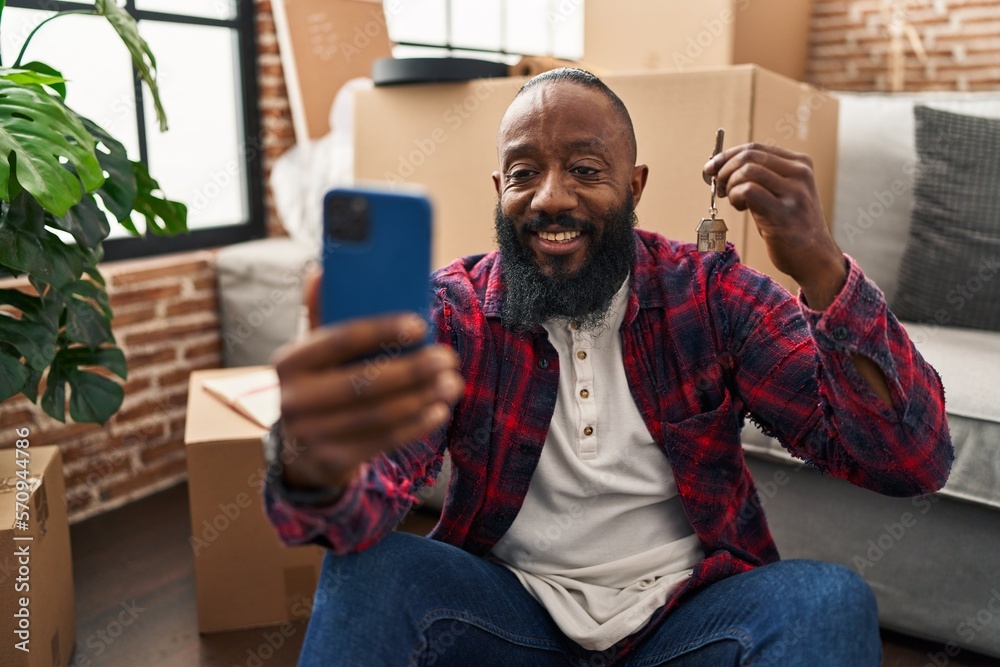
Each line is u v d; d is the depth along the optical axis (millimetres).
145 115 2400
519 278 1031
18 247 1326
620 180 1016
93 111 2232
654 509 1077
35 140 1250
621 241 1026
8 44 2002
